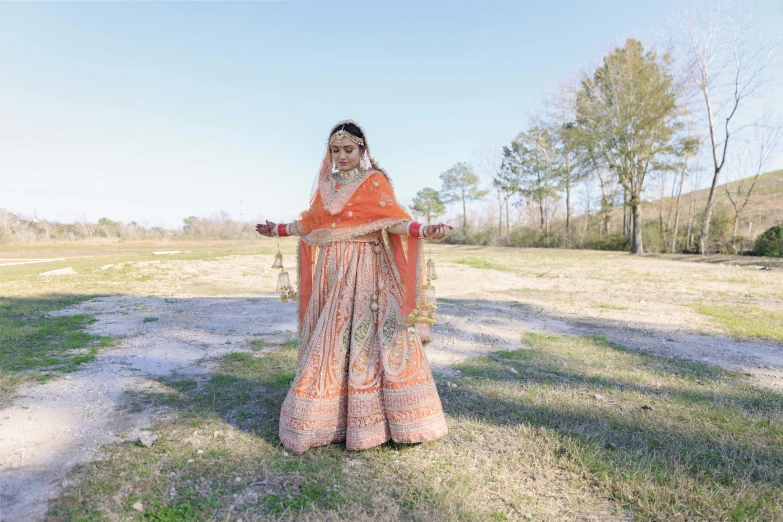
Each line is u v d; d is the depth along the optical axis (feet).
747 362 16.61
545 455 9.07
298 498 7.41
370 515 7.06
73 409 10.72
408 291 9.28
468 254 88.22
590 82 95.09
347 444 8.92
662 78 85.30
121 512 6.96
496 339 19.39
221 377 13.16
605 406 11.80
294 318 22.82
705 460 9.03
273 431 9.78
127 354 15.60
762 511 7.37
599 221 117.29
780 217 88.69
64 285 33.78
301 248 10.48
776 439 9.97
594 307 27.73
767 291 34.78
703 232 82.02
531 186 135.13
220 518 6.88
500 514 7.23
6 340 16.96
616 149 90.43
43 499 7.20
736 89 77.41
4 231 126.93
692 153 86.69
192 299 28.76
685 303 29.07
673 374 14.87
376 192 9.41
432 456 8.96
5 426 9.70
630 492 7.85
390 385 9.12
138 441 9.14
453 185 175.01
